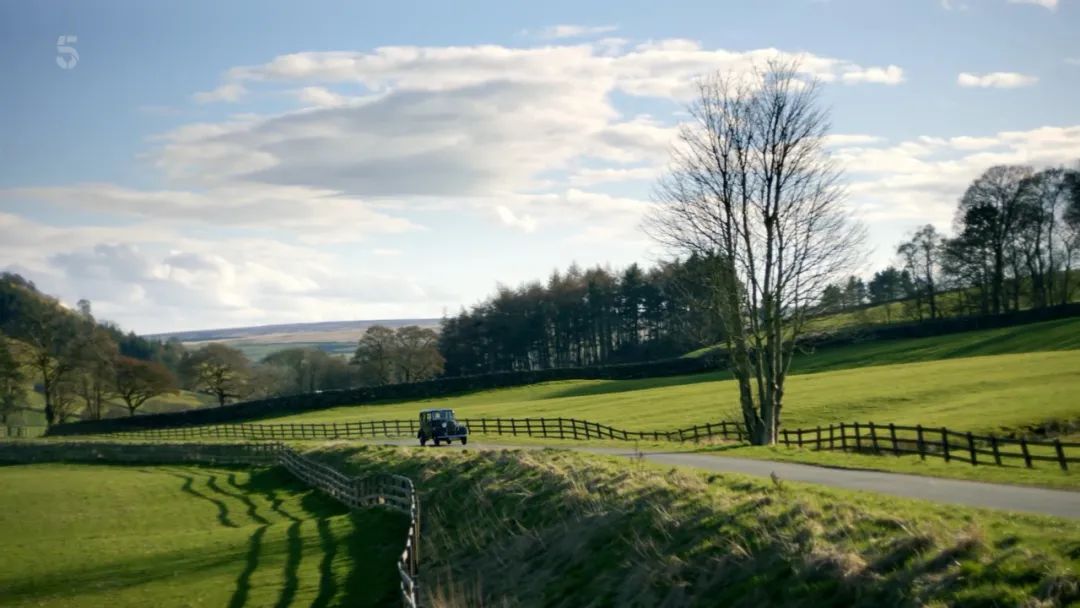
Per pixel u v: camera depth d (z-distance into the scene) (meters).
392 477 33.81
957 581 13.33
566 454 32.28
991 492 20.83
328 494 40.94
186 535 33.88
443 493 31.47
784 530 16.92
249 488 47.59
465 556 24.70
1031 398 48.06
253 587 24.47
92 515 42.22
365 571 25.09
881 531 15.75
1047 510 17.80
